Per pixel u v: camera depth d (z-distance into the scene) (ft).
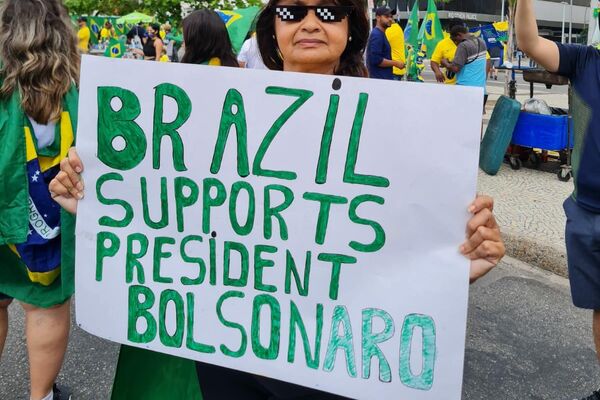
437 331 4.37
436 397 4.42
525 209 17.19
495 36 34.83
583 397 8.82
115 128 5.09
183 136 4.91
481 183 20.54
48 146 6.88
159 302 5.17
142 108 4.99
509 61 25.79
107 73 5.04
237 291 4.91
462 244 4.26
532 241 14.25
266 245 4.77
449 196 4.24
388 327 4.48
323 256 4.61
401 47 31.12
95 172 5.23
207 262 4.98
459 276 4.28
